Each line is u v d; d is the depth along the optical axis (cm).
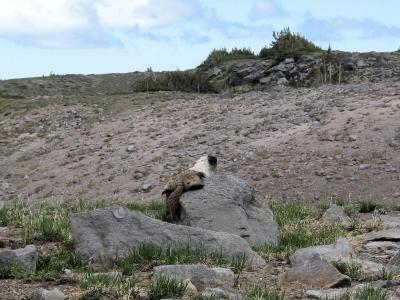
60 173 2653
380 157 2122
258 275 816
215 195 1074
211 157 1211
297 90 3509
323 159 2189
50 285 736
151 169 2427
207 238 898
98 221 896
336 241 948
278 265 885
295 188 2011
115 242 870
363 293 670
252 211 1091
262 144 2467
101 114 3641
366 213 1482
